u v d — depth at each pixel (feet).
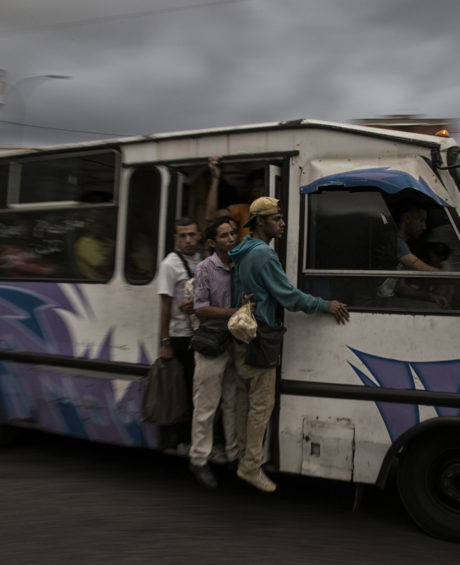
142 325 14.49
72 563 10.53
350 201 12.60
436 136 12.13
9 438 17.60
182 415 13.53
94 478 15.23
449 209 11.80
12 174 16.72
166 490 14.43
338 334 12.46
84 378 14.99
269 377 12.51
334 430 12.35
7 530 11.91
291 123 12.96
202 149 13.89
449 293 11.80
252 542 11.55
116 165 14.97
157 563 10.57
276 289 12.16
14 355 16.24
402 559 10.96
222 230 12.90
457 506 11.87
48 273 16.07
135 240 14.70
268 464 13.05
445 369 11.68
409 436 11.81
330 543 11.62
